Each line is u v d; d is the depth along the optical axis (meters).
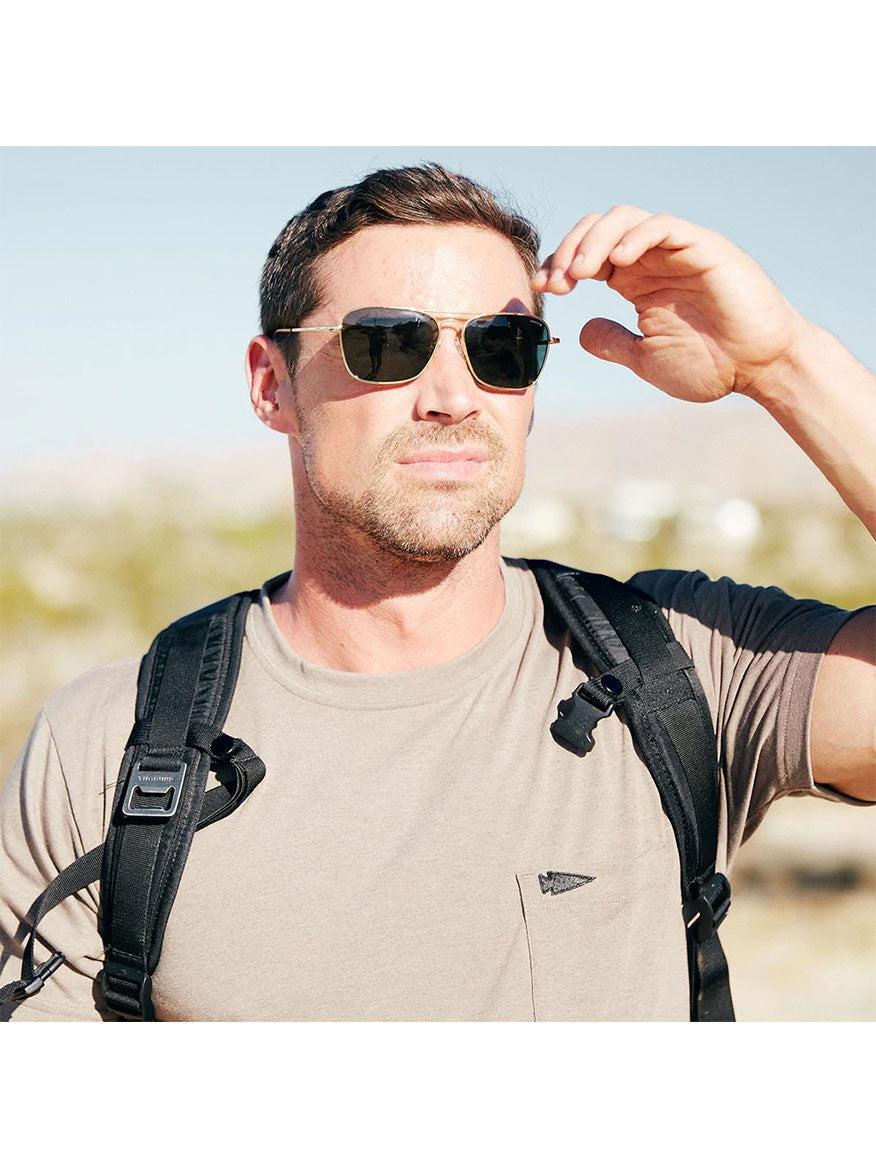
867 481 1.79
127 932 1.71
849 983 6.01
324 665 1.92
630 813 1.76
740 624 1.94
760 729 1.81
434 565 1.85
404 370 1.81
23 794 1.85
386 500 1.82
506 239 1.93
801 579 13.77
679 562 15.14
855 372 1.80
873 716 1.72
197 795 1.73
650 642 1.86
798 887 7.33
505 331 1.83
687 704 1.81
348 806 1.75
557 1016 1.67
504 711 1.83
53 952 1.77
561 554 15.48
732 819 1.86
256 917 1.70
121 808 1.74
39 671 12.81
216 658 1.90
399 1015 1.68
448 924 1.69
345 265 1.88
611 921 1.71
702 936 1.78
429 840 1.73
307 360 1.91
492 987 1.68
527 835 1.73
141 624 15.01
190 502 21.20
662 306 1.84
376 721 1.82
